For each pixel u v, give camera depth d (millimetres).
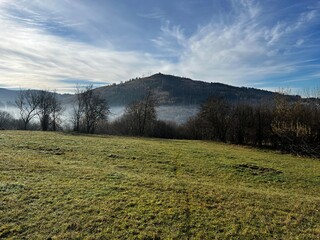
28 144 24844
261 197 14219
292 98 51125
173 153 28656
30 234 8438
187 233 9438
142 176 16609
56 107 68375
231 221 10672
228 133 64250
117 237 8703
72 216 9742
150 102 75625
